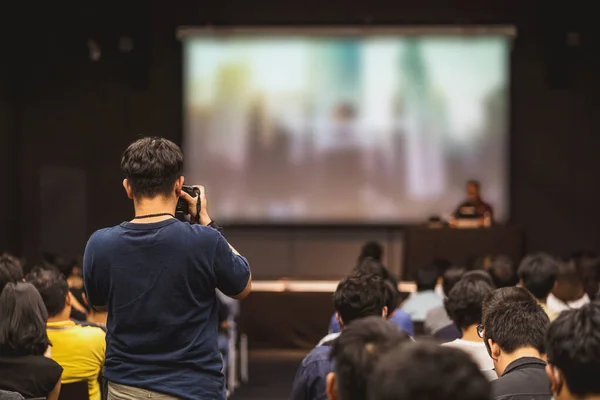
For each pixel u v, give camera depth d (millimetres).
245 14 13172
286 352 10141
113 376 2756
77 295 5430
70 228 13352
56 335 3719
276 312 9828
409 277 10289
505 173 12953
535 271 4492
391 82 13039
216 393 2770
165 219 2789
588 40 12836
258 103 13156
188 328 2746
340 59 13086
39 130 13328
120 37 13156
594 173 13016
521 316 2756
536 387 2627
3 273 4152
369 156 13102
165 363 2723
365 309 3066
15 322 3279
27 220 13336
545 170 13039
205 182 13211
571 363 1882
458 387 1186
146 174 2791
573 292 5457
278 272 13281
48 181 13328
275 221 13156
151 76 13273
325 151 13125
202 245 2748
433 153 13031
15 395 2916
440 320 4961
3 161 13023
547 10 12867
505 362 2781
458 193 13008
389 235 13188
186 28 13070
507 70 12914
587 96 12953
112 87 13305
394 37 13016
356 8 13078
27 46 13258
